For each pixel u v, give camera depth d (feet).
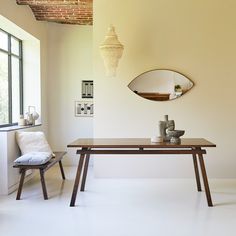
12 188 16.29
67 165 23.76
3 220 12.13
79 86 23.71
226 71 18.86
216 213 12.87
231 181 18.31
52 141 23.79
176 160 19.11
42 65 22.54
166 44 18.89
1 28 18.57
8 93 19.92
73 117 23.79
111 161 19.20
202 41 18.84
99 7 18.90
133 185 17.39
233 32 18.79
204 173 14.05
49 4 18.84
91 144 14.20
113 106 19.12
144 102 19.10
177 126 19.07
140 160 19.16
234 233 10.89
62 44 23.56
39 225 11.59
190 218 12.32
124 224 11.69
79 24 23.32
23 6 18.95
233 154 19.03
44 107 22.91
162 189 16.56
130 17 18.86
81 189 16.22
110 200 14.65
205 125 19.04
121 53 17.78
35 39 21.58
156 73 18.97
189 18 18.80
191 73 18.93
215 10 18.75
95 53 19.03
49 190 16.47
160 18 18.84
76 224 11.69
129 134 19.16
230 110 18.98
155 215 12.65
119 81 19.06
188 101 19.03
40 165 14.93
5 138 15.70
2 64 19.06
